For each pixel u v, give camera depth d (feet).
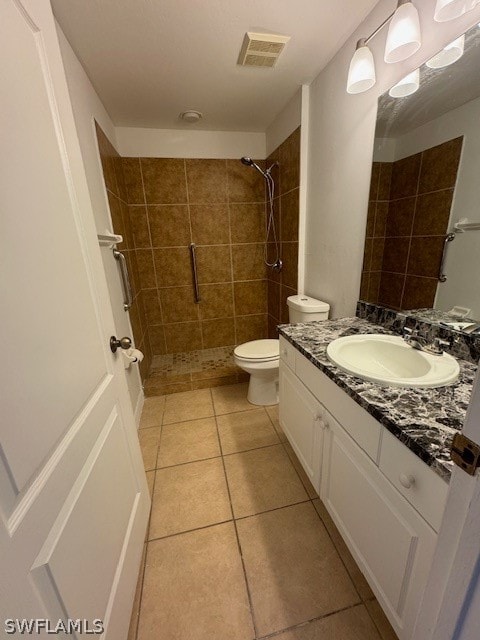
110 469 2.81
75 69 4.53
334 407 3.31
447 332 3.53
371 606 3.15
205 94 5.99
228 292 9.45
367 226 4.75
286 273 7.78
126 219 7.52
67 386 2.12
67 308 2.20
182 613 3.14
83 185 2.67
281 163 7.27
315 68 5.25
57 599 1.76
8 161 1.61
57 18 3.81
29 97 1.86
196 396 7.65
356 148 4.69
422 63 3.43
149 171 7.91
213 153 8.17
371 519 2.76
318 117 5.61
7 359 1.52
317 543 3.83
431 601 1.63
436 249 3.67
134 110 6.54
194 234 8.67
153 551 3.79
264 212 8.92
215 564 3.61
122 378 3.46
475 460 1.22
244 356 6.40
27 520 1.57
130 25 4.01
